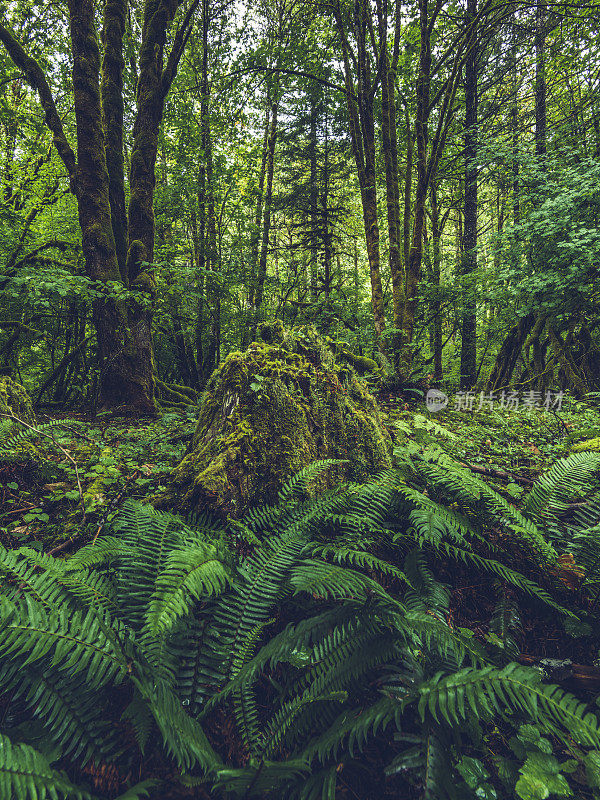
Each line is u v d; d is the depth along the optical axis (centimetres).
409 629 152
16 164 905
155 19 760
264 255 1356
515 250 857
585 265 720
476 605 229
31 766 115
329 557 220
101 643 144
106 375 693
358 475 302
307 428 292
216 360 1320
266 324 376
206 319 1199
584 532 232
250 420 276
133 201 767
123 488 285
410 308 1005
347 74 988
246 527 225
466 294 1049
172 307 920
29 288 589
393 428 423
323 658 163
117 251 779
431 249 1432
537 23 1129
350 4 1030
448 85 1016
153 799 131
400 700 142
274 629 195
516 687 134
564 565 231
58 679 144
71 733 137
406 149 1436
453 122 1352
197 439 304
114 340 693
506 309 974
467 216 1238
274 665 157
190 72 1318
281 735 143
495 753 156
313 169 1541
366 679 165
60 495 300
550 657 201
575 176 749
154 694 138
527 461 426
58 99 999
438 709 159
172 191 1109
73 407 922
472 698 132
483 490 245
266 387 287
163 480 289
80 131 690
